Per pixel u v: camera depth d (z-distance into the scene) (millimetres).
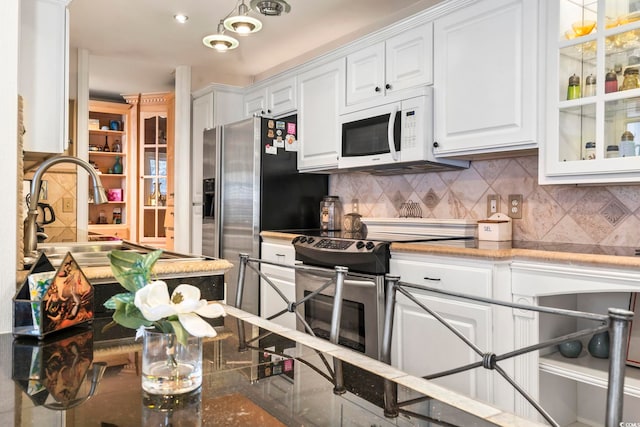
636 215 2062
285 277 3170
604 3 1906
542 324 1942
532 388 1881
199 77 4770
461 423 605
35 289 1007
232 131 3754
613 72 1910
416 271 2260
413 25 2697
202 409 638
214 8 3258
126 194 5965
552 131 2064
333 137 3287
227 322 1177
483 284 1969
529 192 2469
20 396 678
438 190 2971
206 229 4066
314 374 794
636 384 1669
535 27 2117
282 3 2746
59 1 2043
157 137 5883
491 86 2289
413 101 2637
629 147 1875
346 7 3238
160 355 694
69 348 927
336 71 3258
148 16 3398
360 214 3529
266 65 4594
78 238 3004
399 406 660
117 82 5332
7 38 1078
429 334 2178
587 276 1737
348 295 2477
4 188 1062
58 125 2062
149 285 656
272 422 599
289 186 3660
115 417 606
